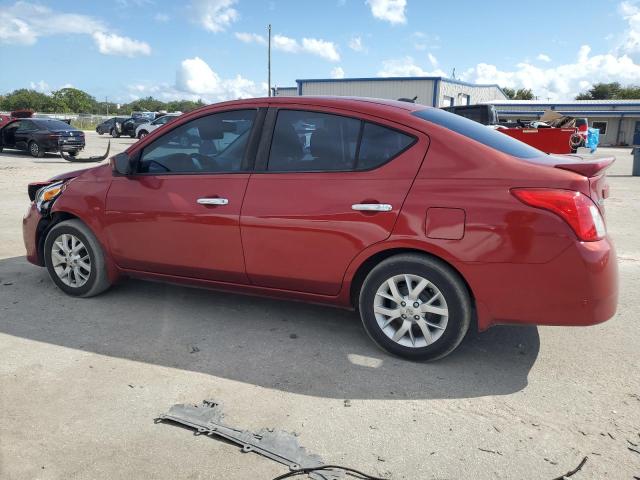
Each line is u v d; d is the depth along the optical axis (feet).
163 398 9.89
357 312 14.34
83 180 14.64
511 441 8.77
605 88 271.28
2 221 25.79
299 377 10.80
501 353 12.06
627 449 8.59
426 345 11.23
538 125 57.36
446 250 10.54
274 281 12.42
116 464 8.02
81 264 14.73
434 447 8.59
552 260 9.93
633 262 20.03
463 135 11.01
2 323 13.19
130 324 13.32
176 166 13.42
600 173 10.47
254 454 8.32
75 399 9.77
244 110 12.83
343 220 11.34
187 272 13.42
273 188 12.09
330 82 121.90
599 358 11.87
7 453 8.22
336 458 8.27
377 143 11.43
